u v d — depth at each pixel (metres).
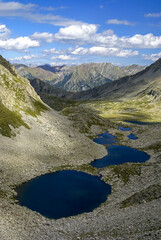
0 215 34.81
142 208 34.69
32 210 43.22
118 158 85.56
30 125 87.19
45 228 33.47
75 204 47.00
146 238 21.39
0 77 103.94
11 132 74.81
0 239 25.70
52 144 84.00
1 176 54.53
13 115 84.69
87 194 52.62
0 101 86.44
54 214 42.16
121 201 45.62
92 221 35.34
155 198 38.12
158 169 60.72
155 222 25.69
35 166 66.25
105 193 53.72
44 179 60.97
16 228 31.31
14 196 49.12
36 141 79.81
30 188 54.41
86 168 71.88
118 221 31.17
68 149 86.50
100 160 83.00
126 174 63.06
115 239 23.42
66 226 34.44
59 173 66.56
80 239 26.33
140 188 51.31
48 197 49.94
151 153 90.38
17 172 59.59
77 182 60.28
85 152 88.12
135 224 27.47
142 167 65.69
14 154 66.00
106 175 66.00
